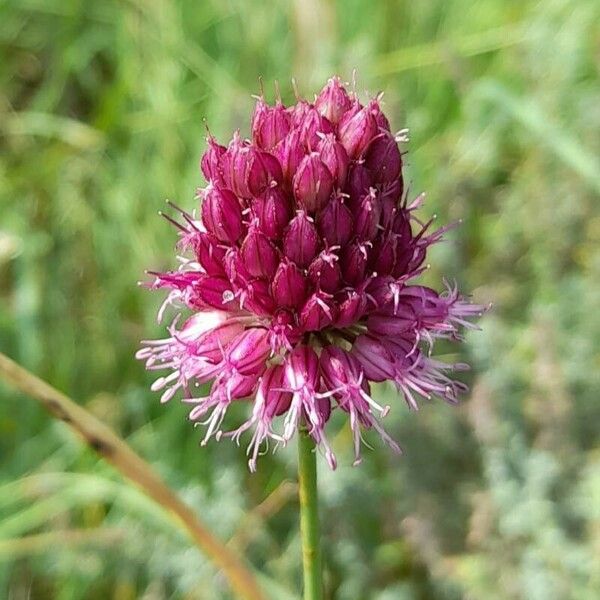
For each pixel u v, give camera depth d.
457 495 0.10
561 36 0.13
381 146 0.06
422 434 0.10
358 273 0.05
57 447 0.11
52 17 0.15
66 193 0.13
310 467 0.06
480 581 0.09
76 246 0.13
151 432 0.11
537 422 0.10
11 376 0.07
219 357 0.06
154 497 0.07
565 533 0.09
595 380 0.09
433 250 0.11
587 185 0.11
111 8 0.15
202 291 0.06
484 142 0.13
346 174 0.05
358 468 0.10
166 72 0.14
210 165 0.06
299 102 0.06
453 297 0.06
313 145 0.06
